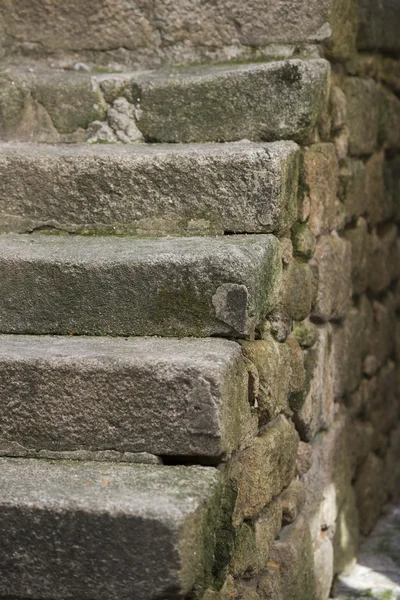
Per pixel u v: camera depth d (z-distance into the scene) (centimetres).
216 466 468
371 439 816
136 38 695
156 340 510
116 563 409
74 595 414
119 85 649
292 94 607
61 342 509
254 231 567
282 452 575
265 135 616
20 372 471
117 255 524
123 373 462
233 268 504
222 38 681
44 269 526
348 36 687
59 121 657
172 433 460
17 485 432
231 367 474
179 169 573
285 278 588
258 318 529
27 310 530
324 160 643
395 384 902
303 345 625
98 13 696
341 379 714
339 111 672
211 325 511
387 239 852
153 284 514
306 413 625
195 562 416
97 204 588
